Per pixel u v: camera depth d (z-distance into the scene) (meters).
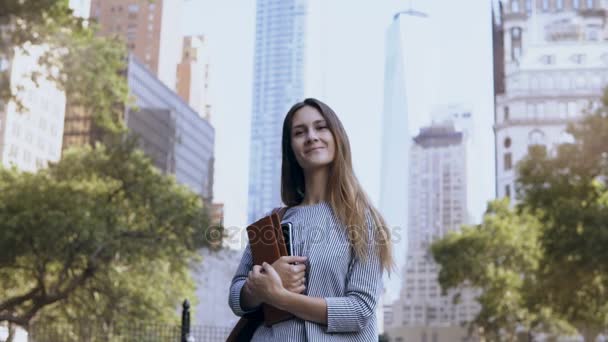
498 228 27.72
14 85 19.41
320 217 1.64
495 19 33.09
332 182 1.69
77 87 20.28
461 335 37.19
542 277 20.08
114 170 19.72
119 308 18.53
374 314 1.56
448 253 28.86
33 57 19.75
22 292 18.97
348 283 1.56
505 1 32.78
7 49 18.58
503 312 27.66
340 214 1.62
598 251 17.78
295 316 1.51
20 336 18.27
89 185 19.45
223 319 21.84
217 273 21.62
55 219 16.98
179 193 20.31
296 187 1.89
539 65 31.75
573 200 19.31
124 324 18.52
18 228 16.94
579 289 19.16
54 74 20.30
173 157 27.08
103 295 18.42
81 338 17.94
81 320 18.14
